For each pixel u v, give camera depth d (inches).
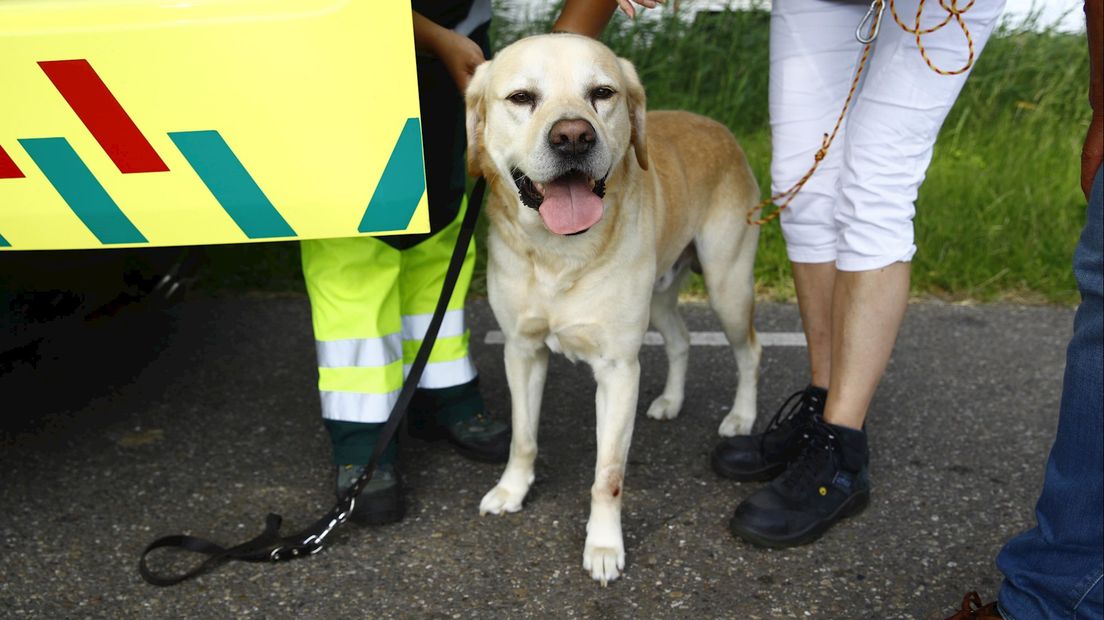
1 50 67.9
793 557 89.3
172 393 124.8
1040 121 218.8
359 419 93.8
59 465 105.9
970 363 137.1
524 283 89.1
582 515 96.7
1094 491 58.2
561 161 79.6
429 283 104.0
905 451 110.7
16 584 84.4
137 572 86.4
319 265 90.3
